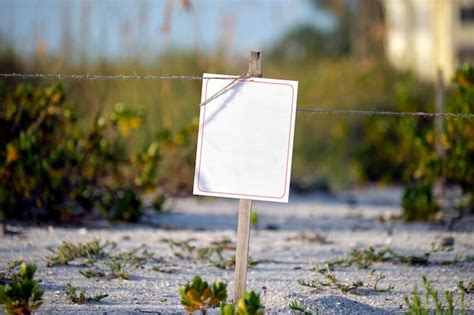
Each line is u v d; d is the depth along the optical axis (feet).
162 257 27.99
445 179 39.96
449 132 36.50
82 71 54.08
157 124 48.88
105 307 21.36
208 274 25.73
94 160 36.37
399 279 25.34
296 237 32.78
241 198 18.97
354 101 63.00
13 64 57.11
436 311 20.34
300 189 50.42
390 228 35.27
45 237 31.04
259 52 18.84
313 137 60.70
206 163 18.94
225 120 18.94
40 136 35.35
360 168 54.24
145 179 36.99
